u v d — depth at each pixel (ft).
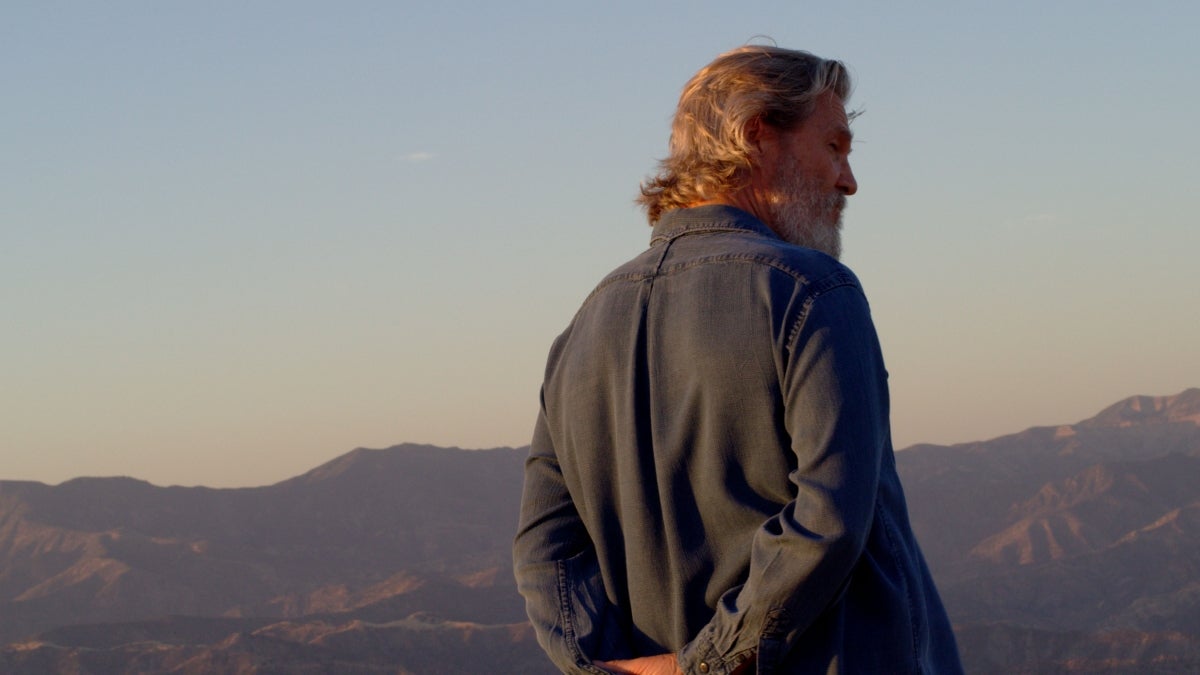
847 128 7.38
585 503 7.30
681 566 6.64
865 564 6.30
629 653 6.99
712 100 7.22
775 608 5.97
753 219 7.05
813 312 6.24
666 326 6.73
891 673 6.20
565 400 7.34
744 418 6.35
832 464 5.92
